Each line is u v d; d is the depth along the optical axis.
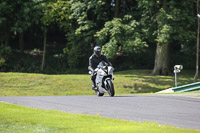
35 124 26.52
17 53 162.75
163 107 37.81
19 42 179.88
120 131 22.50
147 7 115.56
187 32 116.19
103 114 32.38
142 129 23.11
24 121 27.86
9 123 27.30
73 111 34.81
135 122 26.56
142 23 119.88
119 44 130.00
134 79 119.31
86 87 109.12
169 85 115.00
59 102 44.03
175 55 171.12
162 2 122.00
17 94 98.81
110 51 116.12
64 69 153.38
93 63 54.09
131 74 133.75
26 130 24.62
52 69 151.75
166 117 30.52
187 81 121.12
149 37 122.06
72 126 25.05
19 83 109.00
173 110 35.31
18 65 148.38
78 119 28.30
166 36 111.81
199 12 123.69
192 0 121.50
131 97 50.06
